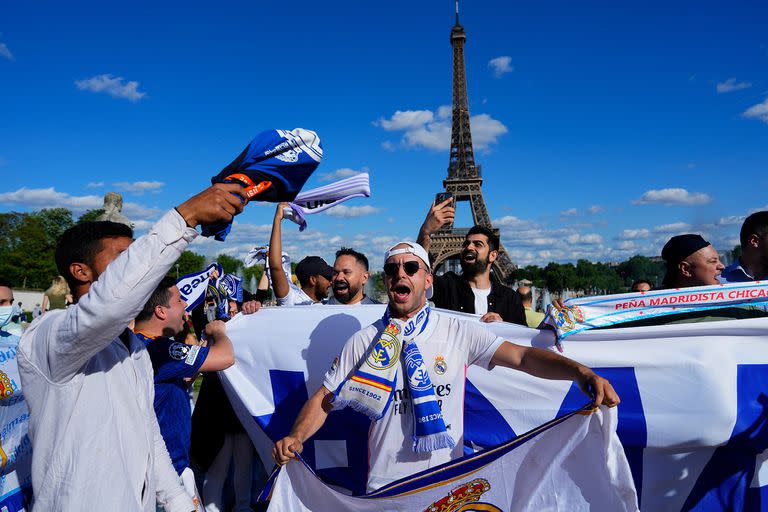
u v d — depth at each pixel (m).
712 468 4.05
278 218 6.68
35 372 2.39
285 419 5.00
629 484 2.97
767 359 4.07
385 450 3.42
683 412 4.04
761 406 4.00
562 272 131.12
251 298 7.61
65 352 2.23
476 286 6.43
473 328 3.58
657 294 4.22
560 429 3.10
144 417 2.69
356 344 3.57
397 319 3.57
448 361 3.50
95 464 2.36
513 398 4.43
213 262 6.11
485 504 3.20
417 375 3.37
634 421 4.11
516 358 3.42
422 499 3.19
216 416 5.75
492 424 4.45
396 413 3.42
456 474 3.16
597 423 3.05
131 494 2.45
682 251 4.68
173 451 3.74
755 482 3.96
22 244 95.75
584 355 4.24
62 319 2.26
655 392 4.11
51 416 2.38
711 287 4.17
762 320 4.07
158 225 2.14
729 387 4.02
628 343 4.23
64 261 2.62
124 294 2.06
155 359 3.74
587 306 4.32
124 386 2.60
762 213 5.38
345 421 4.61
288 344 5.11
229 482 6.90
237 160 2.42
